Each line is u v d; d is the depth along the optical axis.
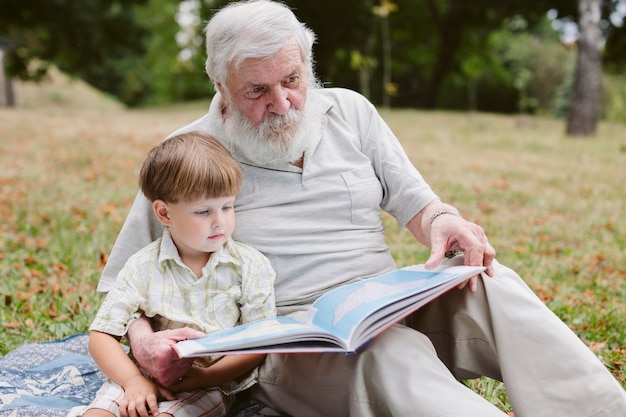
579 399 2.12
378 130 2.72
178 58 35.00
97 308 3.83
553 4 23.88
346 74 28.08
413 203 2.59
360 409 2.07
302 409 2.42
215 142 2.37
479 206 7.49
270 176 2.53
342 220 2.55
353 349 1.88
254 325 2.16
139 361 2.19
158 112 22.77
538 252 5.62
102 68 44.00
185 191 2.23
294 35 2.36
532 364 2.16
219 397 2.35
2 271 4.61
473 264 2.26
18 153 10.31
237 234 2.52
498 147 13.30
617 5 20.48
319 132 2.57
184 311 2.35
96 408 2.18
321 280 2.49
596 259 5.43
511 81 31.03
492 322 2.22
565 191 8.62
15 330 3.55
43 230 5.94
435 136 14.67
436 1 27.86
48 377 2.69
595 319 3.85
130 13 27.84
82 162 9.62
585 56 15.70
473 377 2.45
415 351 2.07
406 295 2.03
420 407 1.95
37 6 25.00
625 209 7.56
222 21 2.36
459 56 29.70
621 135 16.27
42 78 26.34
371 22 24.86
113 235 5.66
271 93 2.35
